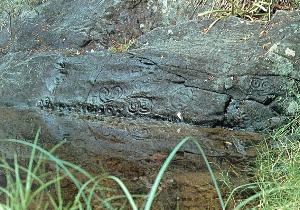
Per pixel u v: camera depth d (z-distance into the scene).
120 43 5.98
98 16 6.10
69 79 5.27
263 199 3.04
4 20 6.63
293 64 4.62
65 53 5.75
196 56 4.87
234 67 4.72
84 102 5.14
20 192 2.46
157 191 3.35
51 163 3.70
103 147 4.24
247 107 4.65
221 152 4.09
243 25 5.07
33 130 4.68
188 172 3.68
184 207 3.15
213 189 3.39
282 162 3.61
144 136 4.49
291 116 4.55
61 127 4.76
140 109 4.93
